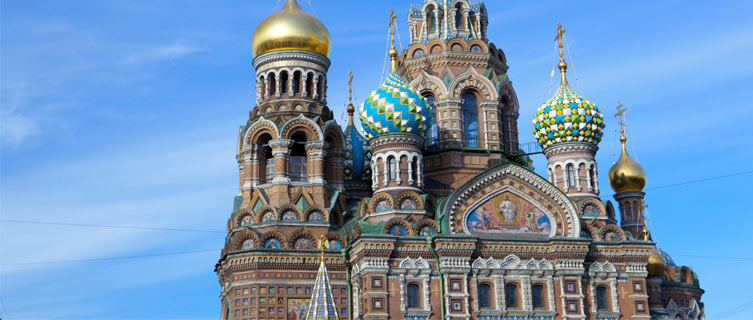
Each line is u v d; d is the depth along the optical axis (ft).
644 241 215.31
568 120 224.33
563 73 232.73
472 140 240.53
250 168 226.58
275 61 231.91
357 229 204.64
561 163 225.56
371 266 199.41
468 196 209.97
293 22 232.12
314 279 212.84
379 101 215.51
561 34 236.63
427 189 226.38
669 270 254.27
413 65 245.45
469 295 201.98
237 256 211.41
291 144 225.15
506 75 248.93
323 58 235.61
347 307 211.41
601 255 213.46
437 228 205.36
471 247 203.10
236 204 228.43
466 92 242.99
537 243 208.23
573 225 212.02
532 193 213.25
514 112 248.52
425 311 199.72
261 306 208.44
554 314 205.05
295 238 214.90
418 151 216.95
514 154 238.68
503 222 210.18
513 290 206.49
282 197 220.02
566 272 207.72
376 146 216.54
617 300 211.61
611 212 227.20
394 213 209.05
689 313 250.57
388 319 197.57
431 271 203.00
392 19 233.55
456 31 248.11
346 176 248.93
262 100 232.94
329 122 230.89
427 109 220.23
